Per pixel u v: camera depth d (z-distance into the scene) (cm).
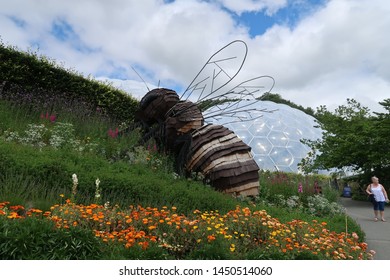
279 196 1234
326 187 1595
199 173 1084
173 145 1138
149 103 1197
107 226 549
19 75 1346
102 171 806
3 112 1155
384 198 1250
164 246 527
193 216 706
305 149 3192
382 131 2069
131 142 1190
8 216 462
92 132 1239
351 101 3262
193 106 1128
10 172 698
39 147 946
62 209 570
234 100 1002
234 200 988
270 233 616
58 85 1466
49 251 415
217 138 1123
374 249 807
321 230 769
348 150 2228
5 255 396
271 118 3394
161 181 860
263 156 3056
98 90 1614
